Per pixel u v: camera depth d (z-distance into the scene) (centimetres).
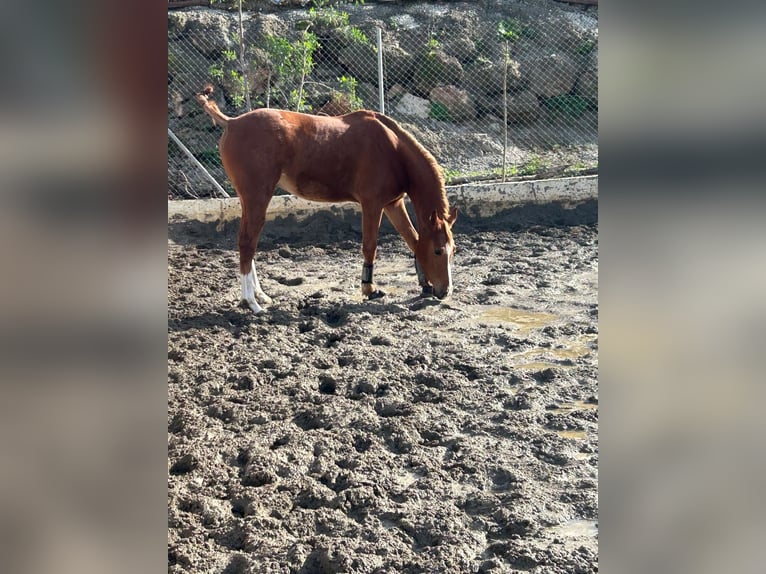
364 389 400
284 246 750
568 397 395
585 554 248
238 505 288
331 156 561
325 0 1133
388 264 705
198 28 1052
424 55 1103
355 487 297
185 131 990
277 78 1037
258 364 440
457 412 373
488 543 263
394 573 240
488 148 1044
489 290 589
